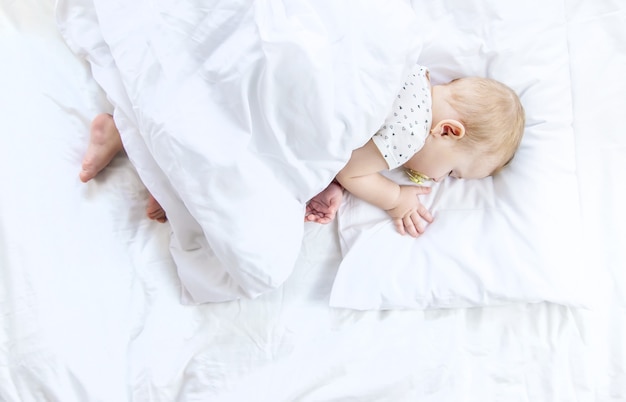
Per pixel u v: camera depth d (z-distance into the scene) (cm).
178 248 92
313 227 99
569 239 95
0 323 83
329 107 76
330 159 81
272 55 73
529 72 102
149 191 89
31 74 92
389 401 90
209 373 88
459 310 95
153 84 79
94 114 95
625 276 97
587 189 101
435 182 103
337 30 76
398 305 93
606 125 103
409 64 80
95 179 93
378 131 91
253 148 80
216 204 78
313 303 94
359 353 90
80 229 89
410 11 79
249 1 76
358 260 95
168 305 91
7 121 88
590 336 94
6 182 85
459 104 94
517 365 93
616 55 105
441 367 91
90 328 86
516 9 101
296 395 88
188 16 79
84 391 83
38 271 84
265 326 91
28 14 96
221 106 78
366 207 100
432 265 94
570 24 106
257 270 80
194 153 76
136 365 87
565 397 91
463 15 101
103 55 91
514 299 92
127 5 83
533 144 100
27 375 82
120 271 90
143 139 84
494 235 96
